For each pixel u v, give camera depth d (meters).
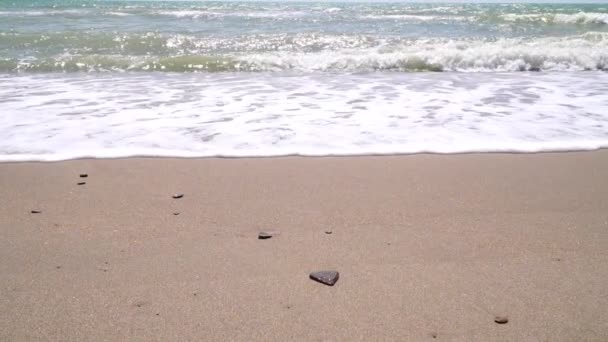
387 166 3.86
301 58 8.48
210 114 5.20
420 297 2.18
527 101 5.77
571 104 5.61
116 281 2.29
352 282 2.30
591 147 4.25
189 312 2.07
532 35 11.91
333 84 6.88
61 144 4.24
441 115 5.15
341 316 2.05
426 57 8.41
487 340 1.89
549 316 2.04
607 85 6.77
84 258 2.50
